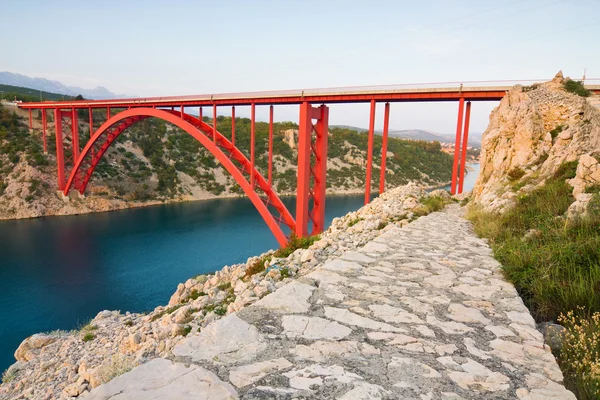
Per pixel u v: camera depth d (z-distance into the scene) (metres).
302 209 23.28
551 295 4.66
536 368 3.07
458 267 6.16
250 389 2.54
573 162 10.14
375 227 10.50
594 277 4.64
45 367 10.88
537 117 14.44
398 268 5.99
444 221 11.43
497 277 5.66
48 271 36.59
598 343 3.43
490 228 9.00
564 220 6.95
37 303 29.69
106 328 13.50
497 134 17.02
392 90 20.11
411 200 14.47
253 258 12.98
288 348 3.19
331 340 3.39
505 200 10.98
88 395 2.41
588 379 2.98
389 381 2.75
